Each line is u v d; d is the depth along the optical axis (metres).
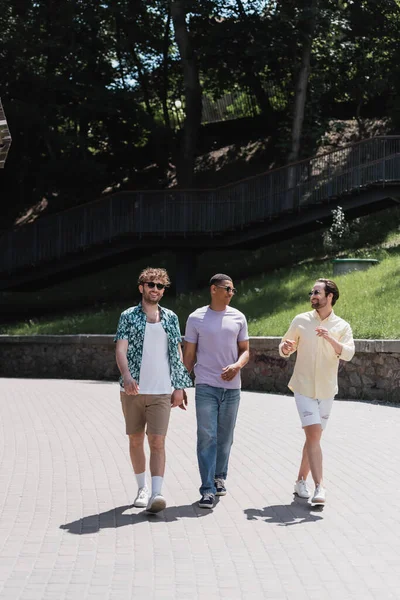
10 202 41.59
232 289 8.21
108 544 6.49
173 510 7.61
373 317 17.06
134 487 8.55
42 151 39.72
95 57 38.75
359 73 36.81
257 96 39.69
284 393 17.16
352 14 35.09
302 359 7.94
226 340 8.14
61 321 24.89
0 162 12.93
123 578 5.65
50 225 29.83
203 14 33.53
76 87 36.69
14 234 30.28
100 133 40.34
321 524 7.08
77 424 12.98
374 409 14.16
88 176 37.47
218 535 6.76
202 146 42.94
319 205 27.06
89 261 29.45
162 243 28.52
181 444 11.05
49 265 29.94
